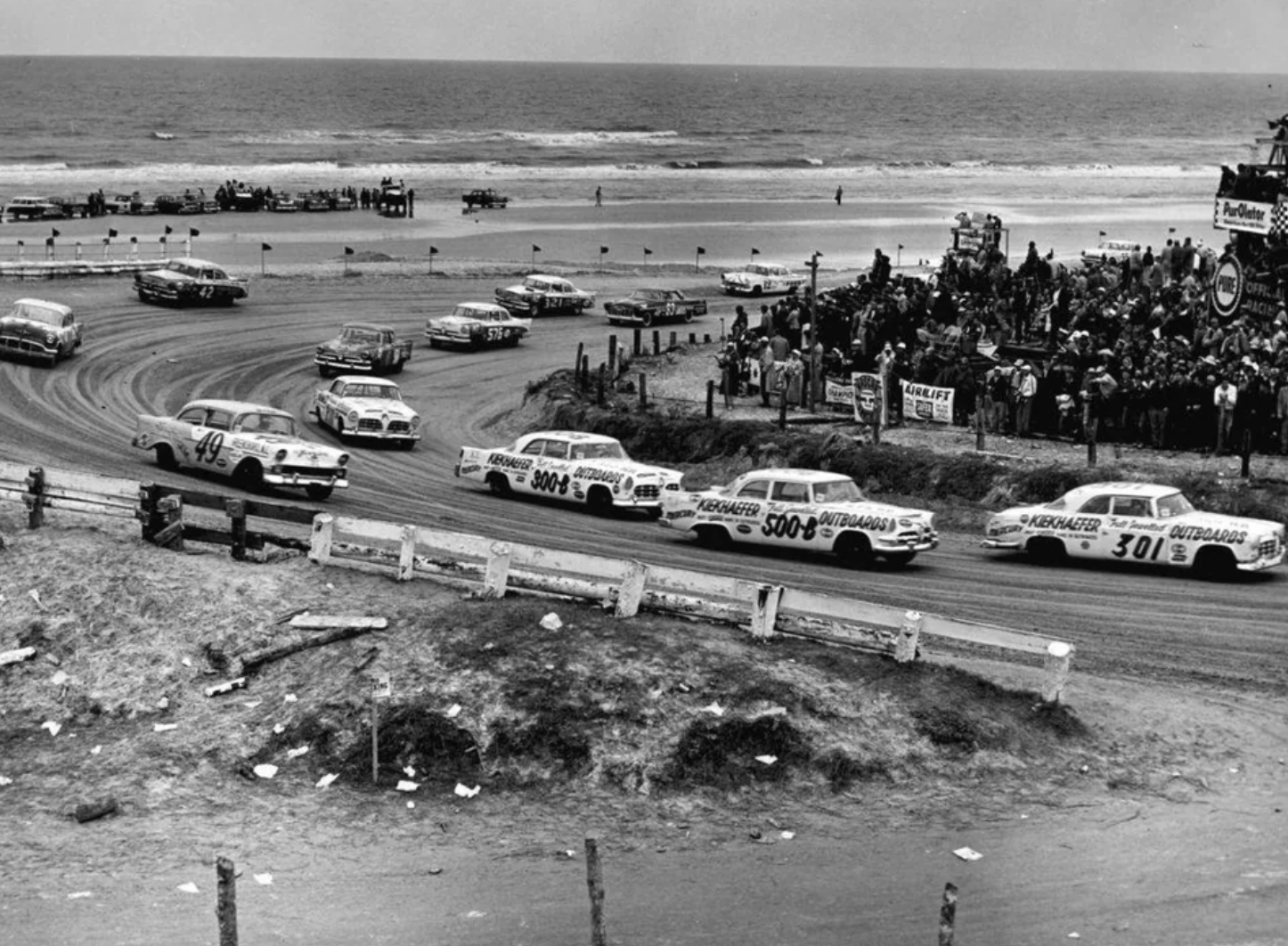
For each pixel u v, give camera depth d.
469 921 14.36
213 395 43.69
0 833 16.50
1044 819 16.64
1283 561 27.45
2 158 131.25
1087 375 34.47
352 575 22.19
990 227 49.03
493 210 98.81
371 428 38.69
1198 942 13.71
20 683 19.78
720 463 36.81
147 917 14.52
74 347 46.69
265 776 17.77
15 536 23.38
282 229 83.44
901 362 39.69
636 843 16.16
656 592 20.73
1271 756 18.36
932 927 14.07
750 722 17.83
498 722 18.06
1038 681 19.64
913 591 25.02
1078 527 27.22
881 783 17.44
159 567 22.03
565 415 41.06
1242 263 39.03
